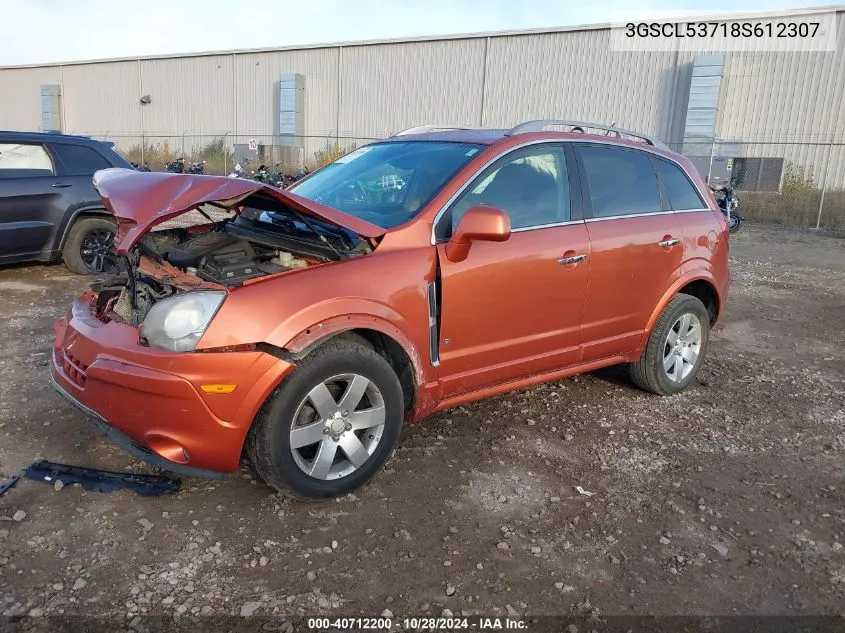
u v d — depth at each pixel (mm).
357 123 27812
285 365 2914
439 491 3410
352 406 3213
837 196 18156
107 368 2914
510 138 3961
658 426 4340
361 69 27266
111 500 3188
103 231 8172
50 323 6125
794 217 18125
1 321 6129
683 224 4734
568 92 23062
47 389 4488
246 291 2936
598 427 4277
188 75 31984
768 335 6844
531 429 4203
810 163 19531
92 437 3809
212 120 31703
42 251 7711
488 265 3604
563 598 2658
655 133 21781
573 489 3486
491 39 24188
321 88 28453
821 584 2799
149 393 2824
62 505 3127
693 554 2975
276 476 3035
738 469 3789
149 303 3193
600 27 22094
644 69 21688
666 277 4617
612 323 4359
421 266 3387
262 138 30297
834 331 7070
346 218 3273
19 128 39406
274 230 3832
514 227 3820
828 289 9461
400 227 3422
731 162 20203
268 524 3061
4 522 2971
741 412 4641
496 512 3240
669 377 4848
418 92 26078
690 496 3465
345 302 3094
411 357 3373
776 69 19781
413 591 2662
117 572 2689
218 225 4227
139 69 33469
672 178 4887
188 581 2658
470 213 3299
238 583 2660
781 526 3223
